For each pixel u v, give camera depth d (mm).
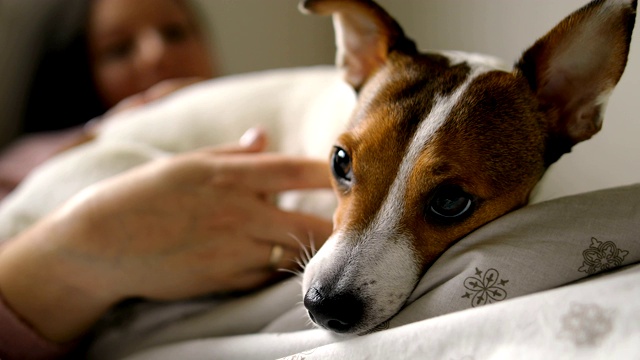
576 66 359
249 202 392
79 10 770
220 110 565
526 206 333
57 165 512
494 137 348
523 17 560
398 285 332
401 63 396
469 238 325
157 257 380
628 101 473
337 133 428
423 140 345
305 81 559
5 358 375
